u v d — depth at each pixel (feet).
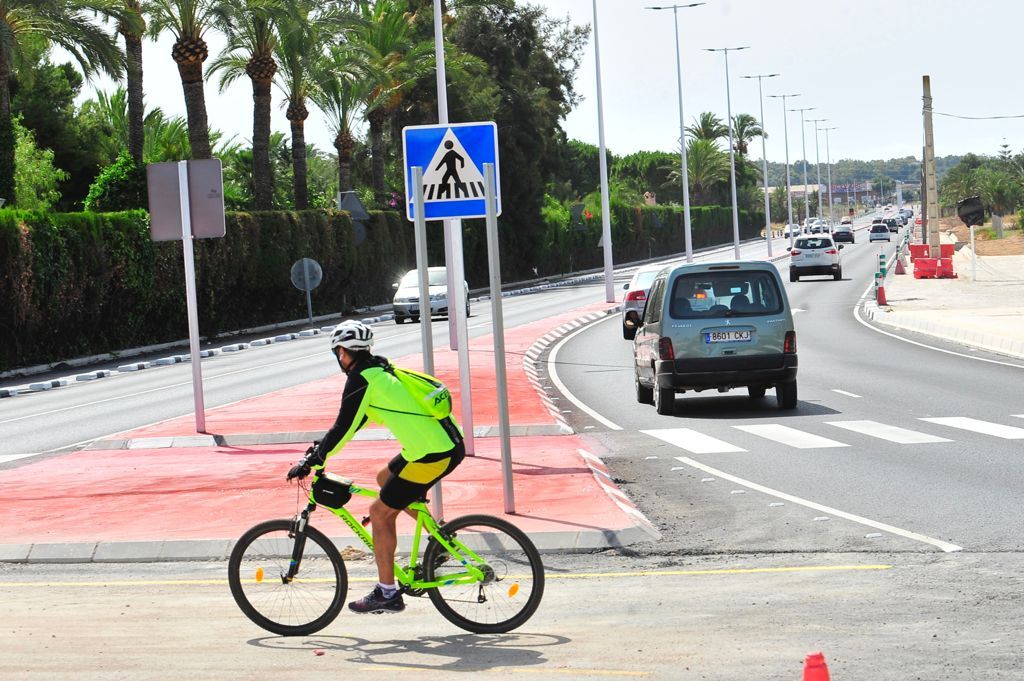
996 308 265.95
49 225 247.91
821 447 103.91
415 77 487.61
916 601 55.62
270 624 53.72
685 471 94.84
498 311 77.10
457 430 52.16
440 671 46.73
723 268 129.39
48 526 79.77
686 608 56.08
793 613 54.29
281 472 98.07
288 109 412.16
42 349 251.39
